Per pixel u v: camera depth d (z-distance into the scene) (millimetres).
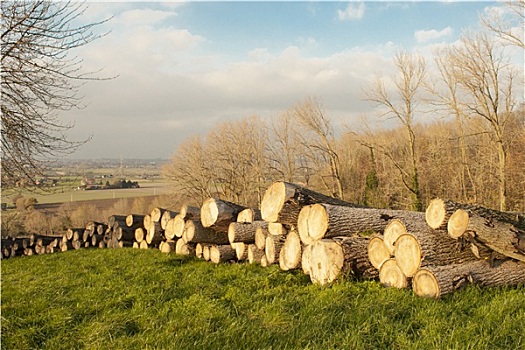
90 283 7324
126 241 14094
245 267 8094
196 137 36781
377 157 35219
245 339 4082
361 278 6496
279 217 7625
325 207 6711
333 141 29891
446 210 6254
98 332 4477
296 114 29016
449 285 5383
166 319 4828
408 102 24812
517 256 5984
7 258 15961
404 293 5543
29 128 6816
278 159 32344
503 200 20250
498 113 20484
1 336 4508
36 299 6164
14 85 6586
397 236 6129
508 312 4664
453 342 3877
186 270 8336
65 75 6426
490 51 19203
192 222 9930
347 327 4391
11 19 5504
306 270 6898
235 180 35875
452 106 21984
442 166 28359
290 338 4074
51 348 4254
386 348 3910
